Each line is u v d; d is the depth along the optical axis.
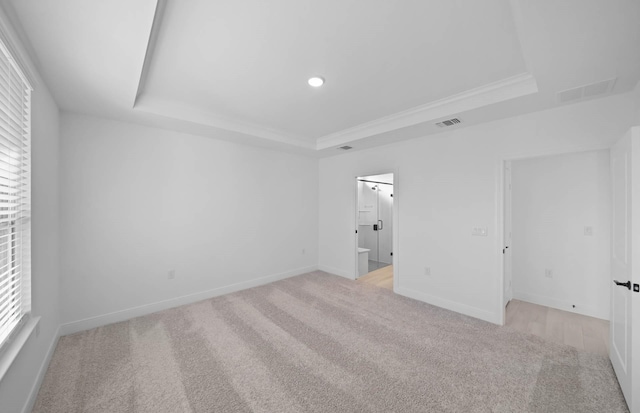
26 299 1.77
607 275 3.05
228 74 2.29
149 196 3.24
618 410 1.70
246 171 4.18
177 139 3.46
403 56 2.01
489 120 2.99
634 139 1.67
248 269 4.22
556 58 1.77
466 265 3.25
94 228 2.86
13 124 1.58
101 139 2.90
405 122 3.21
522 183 3.63
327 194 5.19
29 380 1.70
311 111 3.16
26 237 1.76
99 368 2.11
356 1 1.45
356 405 1.74
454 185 3.36
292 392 1.86
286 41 1.83
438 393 1.85
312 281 4.58
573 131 2.51
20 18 1.36
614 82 2.09
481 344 2.51
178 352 2.35
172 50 1.92
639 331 1.62
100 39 1.57
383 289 4.16
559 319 3.06
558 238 3.37
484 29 1.69
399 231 3.96
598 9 1.32
